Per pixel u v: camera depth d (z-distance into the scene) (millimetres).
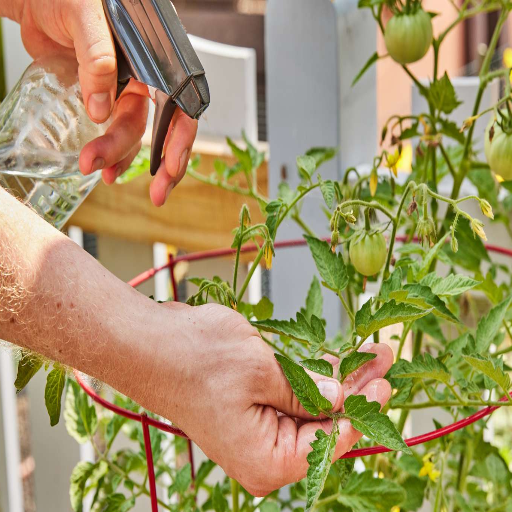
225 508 863
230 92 1307
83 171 722
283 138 1222
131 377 546
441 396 894
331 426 571
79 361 546
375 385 599
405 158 1360
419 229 666
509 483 962
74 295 533
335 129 1178
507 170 768
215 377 543
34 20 755
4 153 729
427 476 920
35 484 1277
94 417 928
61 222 797
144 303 560
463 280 678
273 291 1249
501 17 851
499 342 915
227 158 1312
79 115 744
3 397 1264
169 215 1281
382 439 538
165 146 738
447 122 881
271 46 1211
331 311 1206
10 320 531
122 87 688
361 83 1187
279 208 727
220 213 1302
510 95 747
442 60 2670
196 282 778
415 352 896
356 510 777
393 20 836
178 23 624
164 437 998
